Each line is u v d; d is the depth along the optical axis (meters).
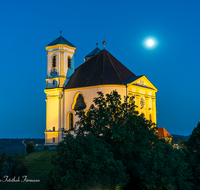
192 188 51.16
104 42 96.44
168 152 50.16
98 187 44.97
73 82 92.44
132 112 56.66
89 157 46.19
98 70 89.94
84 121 56.94
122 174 46.38
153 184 47.28
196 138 55.84
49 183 49.81
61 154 49.22
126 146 50.28
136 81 87.81
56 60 95.38
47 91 94.00
